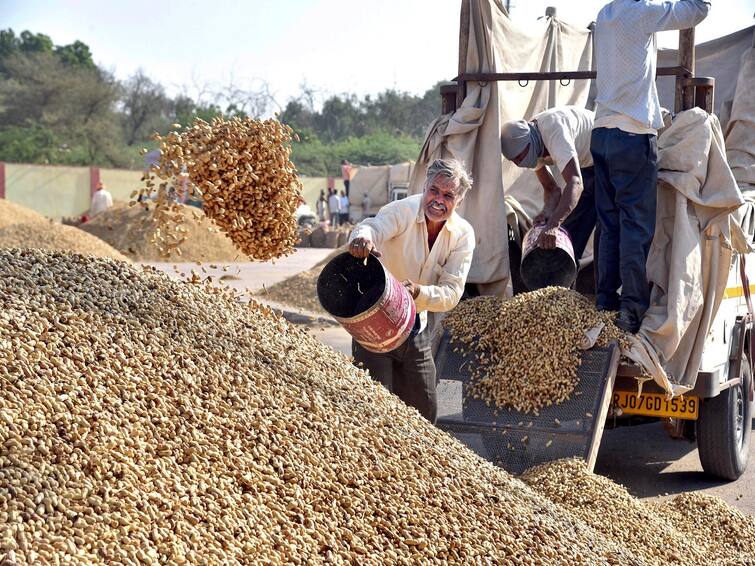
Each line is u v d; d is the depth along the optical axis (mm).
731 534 4727
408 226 4801
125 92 67125
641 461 7109
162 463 2883
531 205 7523
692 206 5902
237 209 4133
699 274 5797
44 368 3010
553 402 5375
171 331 3580
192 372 3389
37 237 16531
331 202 37438
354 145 60250
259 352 3803
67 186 41125
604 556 3766
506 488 3941
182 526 2699
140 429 2951
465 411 5535
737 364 6480
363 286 4324
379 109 71750
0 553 2289
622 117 5695
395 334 4180
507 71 7508
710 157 5918
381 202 38750
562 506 4395
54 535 2432
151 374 3236
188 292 4016
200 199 4039
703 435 6371
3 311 3199
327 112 69688
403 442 3758
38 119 62750
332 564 2898
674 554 4180
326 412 3633
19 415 2752
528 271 6316
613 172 5762
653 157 5707
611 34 5754
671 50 9469
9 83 64500
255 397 3447
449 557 3232
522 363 5516
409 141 63188
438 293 4680
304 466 3242
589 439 5156
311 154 57969
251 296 4461
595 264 6473
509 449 5293
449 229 4812
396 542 3168
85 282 3654
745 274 6777
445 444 4070
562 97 8492
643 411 5934
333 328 12695
